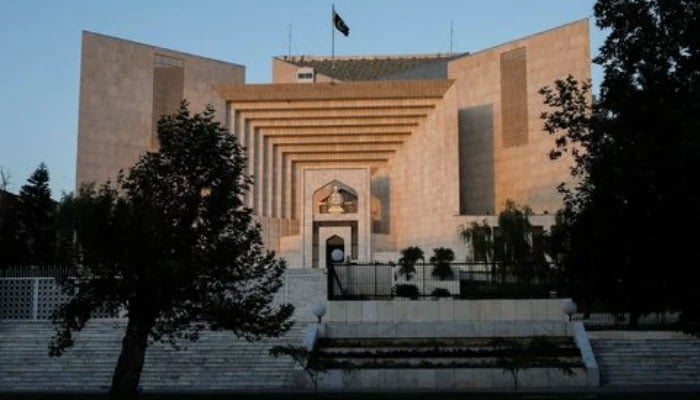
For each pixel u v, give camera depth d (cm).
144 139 7025
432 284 4153
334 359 3027
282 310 2273
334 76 8106
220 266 2161
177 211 2152
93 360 3114
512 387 2847
